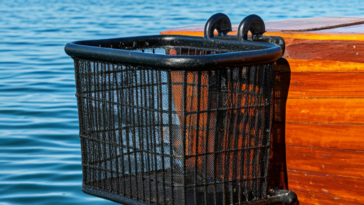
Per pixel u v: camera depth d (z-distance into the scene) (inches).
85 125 102.0
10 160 210.7
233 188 93.6
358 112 95.7
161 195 94.3
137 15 889.5
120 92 93.2
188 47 113.2
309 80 99.5
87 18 840.3
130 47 113.7
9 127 253.8
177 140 93.8
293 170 105.7
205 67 82.0
